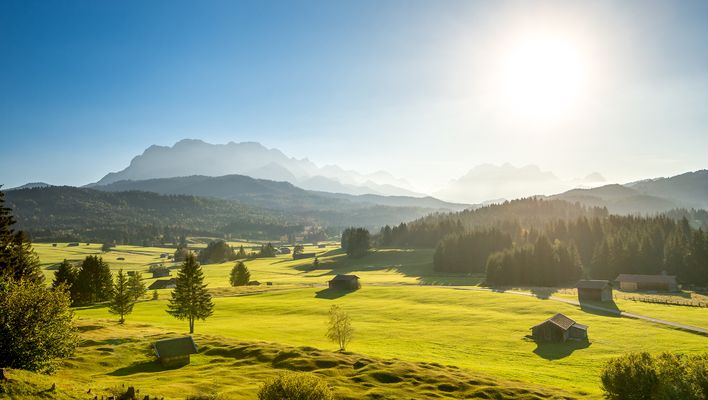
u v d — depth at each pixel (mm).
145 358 62125
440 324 96000
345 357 62906
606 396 45625
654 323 91125
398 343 79000
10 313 36656
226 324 95938
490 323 95812
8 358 35594
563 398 47031
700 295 132500
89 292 133375
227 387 48000
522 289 149250
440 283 171000
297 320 102188
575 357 70375
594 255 184000
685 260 163250
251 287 163625
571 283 163125
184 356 60406
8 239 66062
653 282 146000
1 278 41719
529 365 65938
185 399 41156
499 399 47594
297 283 179500
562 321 83125
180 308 87812
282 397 32719
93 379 48688
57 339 39938
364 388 50031
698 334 81500
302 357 61406
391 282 175875
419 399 46562
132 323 91688
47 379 32812
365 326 94188
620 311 105125
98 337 71500
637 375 42219
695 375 39688
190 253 90375
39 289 40844
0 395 26750
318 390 33219
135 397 36781
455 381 52531
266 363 59844
